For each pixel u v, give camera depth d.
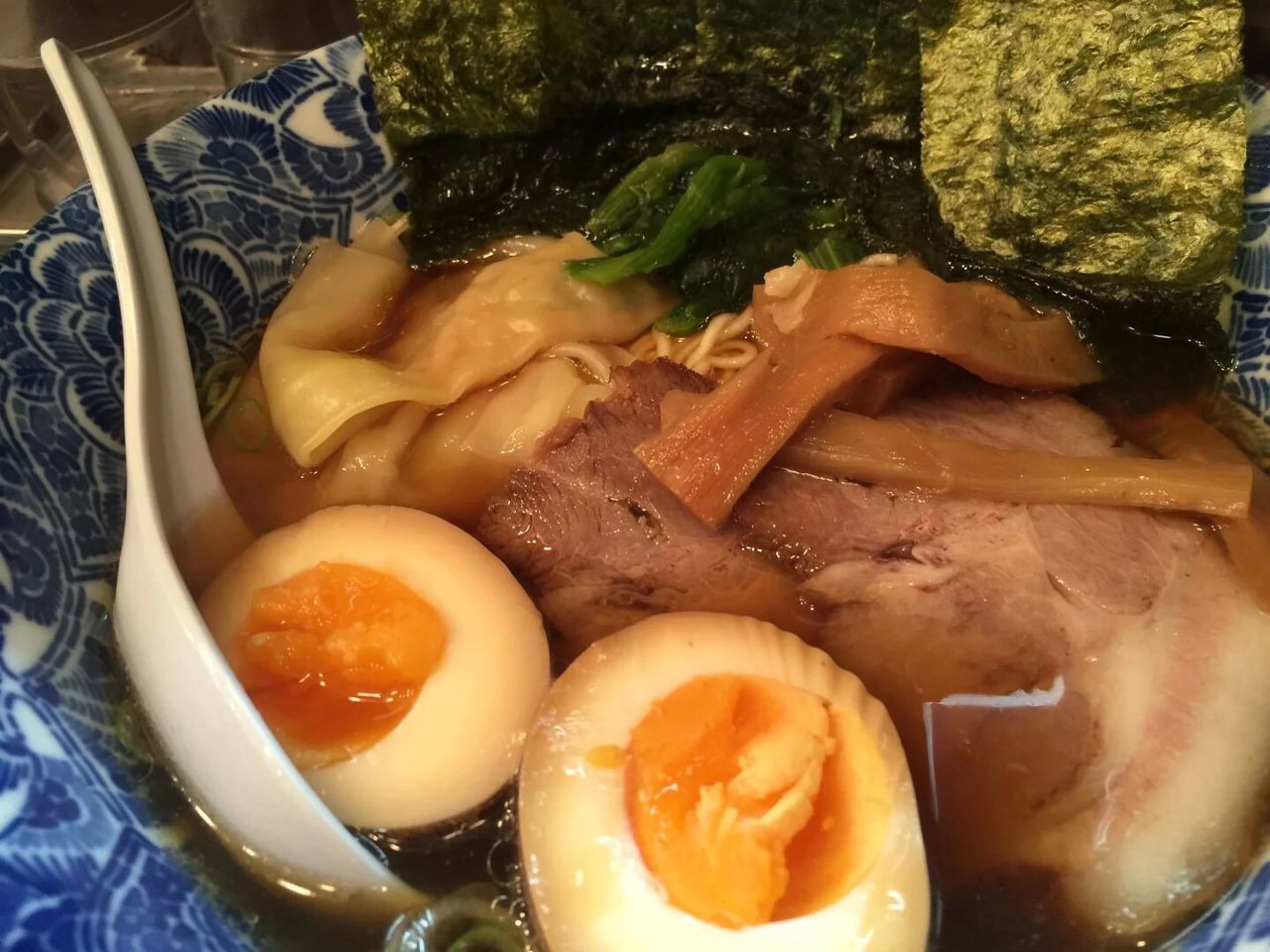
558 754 0.14
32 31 0.25
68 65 0.17
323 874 0.14
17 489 0.15
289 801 0.14
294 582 0.16
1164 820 0.15
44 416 0.16
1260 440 0.20
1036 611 0.16
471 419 0.20
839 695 0.15
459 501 0.19
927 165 0.20
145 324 0.17
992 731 0.15
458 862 0.15
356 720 0.15
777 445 0.16
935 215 0.21
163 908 0.13
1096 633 0.16
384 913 0.15
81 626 0.15
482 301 0.21
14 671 0.14
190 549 0.17
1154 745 0.15
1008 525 0.17
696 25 0.21
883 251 0.22
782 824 0.14
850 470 0.17
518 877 0.15
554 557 0.17
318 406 0.19
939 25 0.20
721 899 0.13
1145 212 0.19
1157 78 0.19
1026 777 0.15
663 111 0.23
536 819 0.14
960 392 0.19
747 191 0.22
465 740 0.15
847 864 0.14
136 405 0.16
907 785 0.14
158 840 0.14
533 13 0.20
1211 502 0.16
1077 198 0.19
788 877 0.13
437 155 0.22
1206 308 0.20
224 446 0.19
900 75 0.21
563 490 0.17
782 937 0.13
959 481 0.17
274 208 0.21
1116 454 0.18
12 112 0.25
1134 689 0.15
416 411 0.20
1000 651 0.16
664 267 0.22
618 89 0.22
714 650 0.15
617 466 0.17
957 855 0.15
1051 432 0.18
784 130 0.23
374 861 0.14
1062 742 0.15
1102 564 0.16
